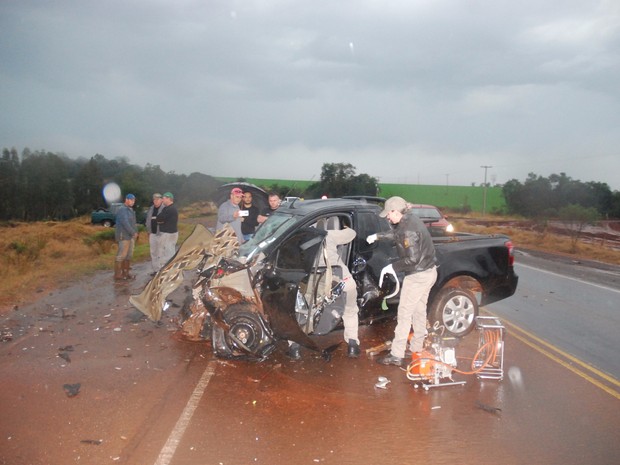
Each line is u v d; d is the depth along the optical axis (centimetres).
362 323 665
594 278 1426
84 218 4469
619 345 736
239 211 900
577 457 413
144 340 677
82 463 378
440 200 7694
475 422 472
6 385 514
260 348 595
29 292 945
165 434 427
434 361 555
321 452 409
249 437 428
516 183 5650
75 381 530
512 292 762
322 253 602
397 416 480
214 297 599
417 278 588
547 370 620
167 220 1140
